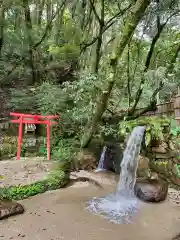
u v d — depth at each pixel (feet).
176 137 12.27
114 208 10.37
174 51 18.88
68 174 14.69
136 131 13.92
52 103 19.06
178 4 14.64
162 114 16.83
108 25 18.66
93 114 14.96
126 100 21.34
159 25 16.26
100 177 14.94
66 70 24.68
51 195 11.62
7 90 23.20
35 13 26.25
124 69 19.60
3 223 8.70
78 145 18.51
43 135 20.31
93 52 21.21
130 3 15.83
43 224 8.78
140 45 19.52
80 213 9.81
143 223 9.07
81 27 24.02
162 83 16.81
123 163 14.14
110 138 18.57
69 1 24.39
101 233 8.28
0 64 22.82
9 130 20.26
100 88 13.41
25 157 17.70
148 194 10.94
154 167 13.03
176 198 11.04
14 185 11.33
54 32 25.25
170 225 8.90
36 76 23.53
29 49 23.03
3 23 22.49
